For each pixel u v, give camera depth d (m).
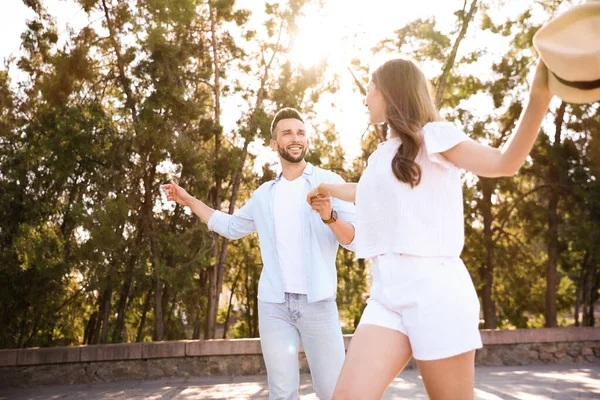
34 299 15.24
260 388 9.20
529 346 12.45
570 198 18.38
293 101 15.67
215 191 16.58
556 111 18.20
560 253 19.19
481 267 19.58
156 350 10.98
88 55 14.67
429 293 2.21
